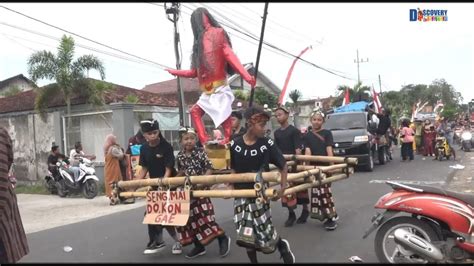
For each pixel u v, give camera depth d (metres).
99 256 5.89
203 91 6.45
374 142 15.87
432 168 14.59
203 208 5.46
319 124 6.85
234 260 5.39
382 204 4.76
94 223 8.38
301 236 6.41
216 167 6.04
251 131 4.43
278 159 4.48
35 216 9.70
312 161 6.59
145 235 7.04
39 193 14.11
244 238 4.42
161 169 5.66
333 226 6.69
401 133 18.28
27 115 16.44
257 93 26.69
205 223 5.45
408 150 18.09
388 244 5.29
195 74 6.56
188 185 4.89
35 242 6.93
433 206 4.52
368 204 8.70
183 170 5.53
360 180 12.38
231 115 6.39
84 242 6.77
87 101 14.95
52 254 6.11
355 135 14.73
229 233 6.88
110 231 7.51
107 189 11.09
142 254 5.89
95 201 11.54
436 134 19.23
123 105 13.81
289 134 6.78
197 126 6.46
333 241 6.07
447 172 13.23
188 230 5.46
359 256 5.32
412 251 4.49
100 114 14.80
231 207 9.16
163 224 5.04
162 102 18.05
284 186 4.51
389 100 48.53
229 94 6.40
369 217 7.51
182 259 5.54
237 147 4.50
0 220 3.13
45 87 15.18
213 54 6.24
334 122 16.22
